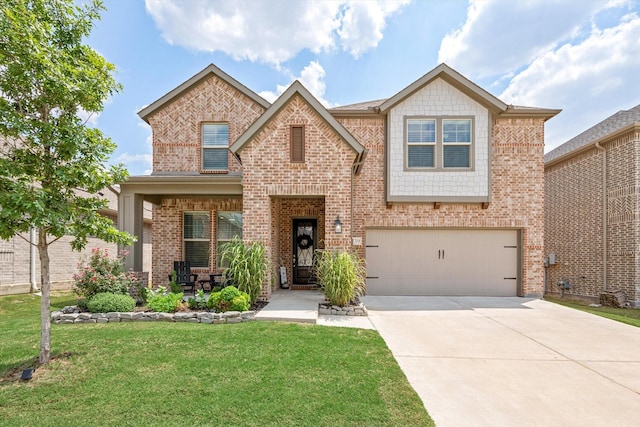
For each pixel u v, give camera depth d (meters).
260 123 8.96
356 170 10.55
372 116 11.16
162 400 3.72
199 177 9.79
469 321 7.49
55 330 6.29
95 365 4.63
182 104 12.04
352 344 5.56
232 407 3.59
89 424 3.30
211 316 6.81
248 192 9.05
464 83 10.64
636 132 11.03
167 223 11.63
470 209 11.02
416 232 11.20
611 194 11.91
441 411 3.63
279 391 3.93
